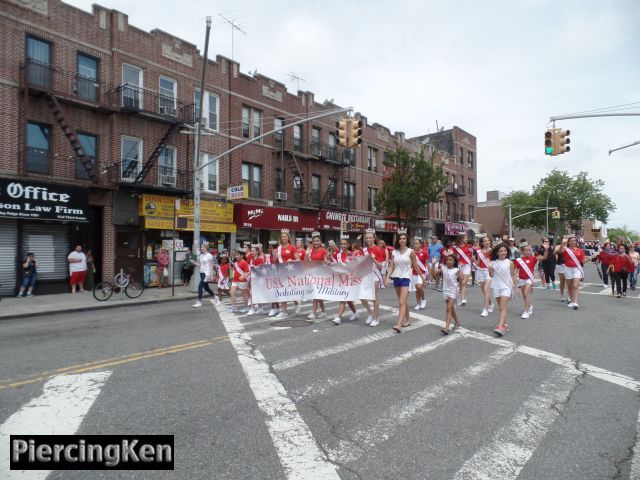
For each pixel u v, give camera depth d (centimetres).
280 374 552
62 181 1619
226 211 2222
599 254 1894
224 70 2266
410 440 368
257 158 2441
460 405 448
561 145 1535
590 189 6544
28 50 1562
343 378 536
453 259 813
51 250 1620
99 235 1770
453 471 318
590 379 537
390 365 595
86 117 1708
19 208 1470
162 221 1900
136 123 1869
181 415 420
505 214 7062
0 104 1477
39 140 1583
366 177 3284
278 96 2577
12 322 1032
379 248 1051
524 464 329
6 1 1498
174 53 2031
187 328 880
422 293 1131
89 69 1739
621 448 355
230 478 307
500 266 811
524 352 672
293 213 2558
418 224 3803
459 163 4572
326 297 949
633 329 865
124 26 1841
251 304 1066
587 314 1059
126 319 1034
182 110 2011
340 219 2908
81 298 1448
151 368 581
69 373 561
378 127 3431
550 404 452
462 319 975
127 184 1755
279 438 371
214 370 568
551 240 1852
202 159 2145
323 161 2848
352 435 378
